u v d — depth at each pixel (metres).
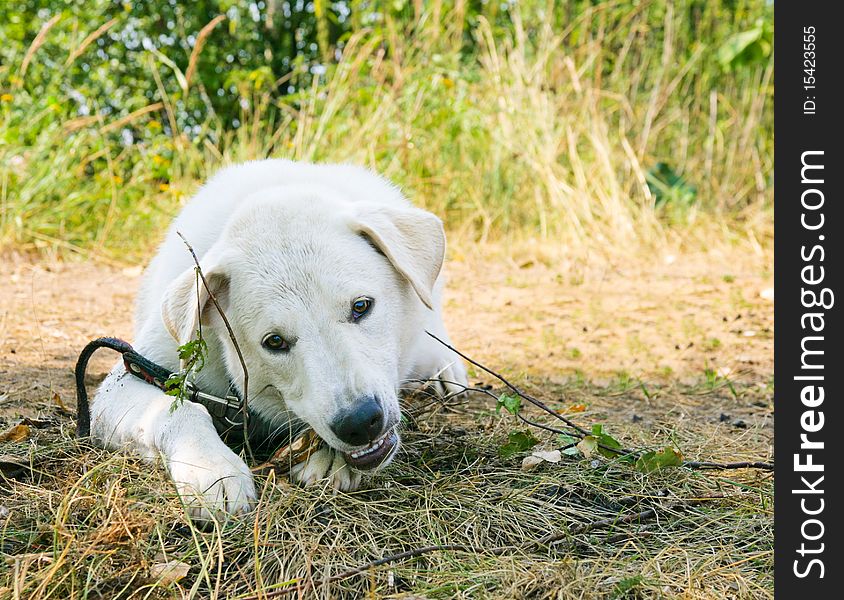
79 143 2.91
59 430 1.17
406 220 1.10
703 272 2.33
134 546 0.88
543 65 2.99
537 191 2.76
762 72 3.15
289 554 0.90
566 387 1.48
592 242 2.62
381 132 2.82
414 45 3.04
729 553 0.93
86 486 1.00
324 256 1.03
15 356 1.54
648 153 3.06
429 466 1.09
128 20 4.05
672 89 3.05
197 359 1.03
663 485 1.05
